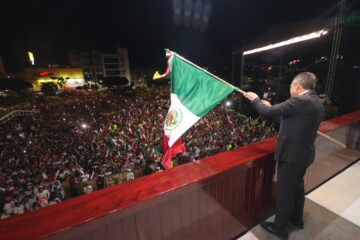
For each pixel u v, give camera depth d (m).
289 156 1.71
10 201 6.49
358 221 2.31
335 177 3.21
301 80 1.71
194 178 1.63
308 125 1.62
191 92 2.03
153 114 24.31
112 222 1.30
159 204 1.49
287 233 2.05
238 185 1.97
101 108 34.62
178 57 2.12
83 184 7.86
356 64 6.58
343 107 7.38
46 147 13.68
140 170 8.83
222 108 22.03
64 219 1.20
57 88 64.62
